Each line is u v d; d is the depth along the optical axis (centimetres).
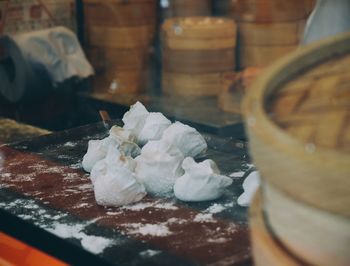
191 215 143
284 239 86
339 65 94
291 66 95
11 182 171
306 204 79
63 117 235
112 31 218
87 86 231
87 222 142
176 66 173
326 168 75
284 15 140
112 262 121
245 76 148
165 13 191
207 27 157
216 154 181
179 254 123
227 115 158
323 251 81
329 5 121
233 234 131
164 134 177
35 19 248
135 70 206
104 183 151
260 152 82
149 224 139
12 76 253
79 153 195
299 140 80
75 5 236
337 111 87
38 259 137
